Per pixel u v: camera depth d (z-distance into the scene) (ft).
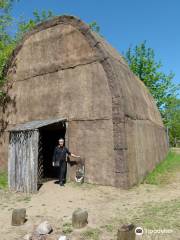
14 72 47.37
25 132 36.40
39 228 20.70
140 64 98.48
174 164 54.39
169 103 100.12
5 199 31.94
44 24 44.21
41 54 44.16
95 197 30.96
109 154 35.27
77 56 40.01
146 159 42.75
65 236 19.02
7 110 47.32
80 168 36.96
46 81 42.91
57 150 36.60
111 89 36.35
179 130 137.69
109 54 39.19
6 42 59.77
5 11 57.77
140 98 47.62
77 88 39.34
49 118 41.55
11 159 37.47
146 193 32.04
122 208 26.37
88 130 37.40
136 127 40.14
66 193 32.91
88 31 39.27
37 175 34.63
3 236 20.54
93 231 20.52
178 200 28.07
